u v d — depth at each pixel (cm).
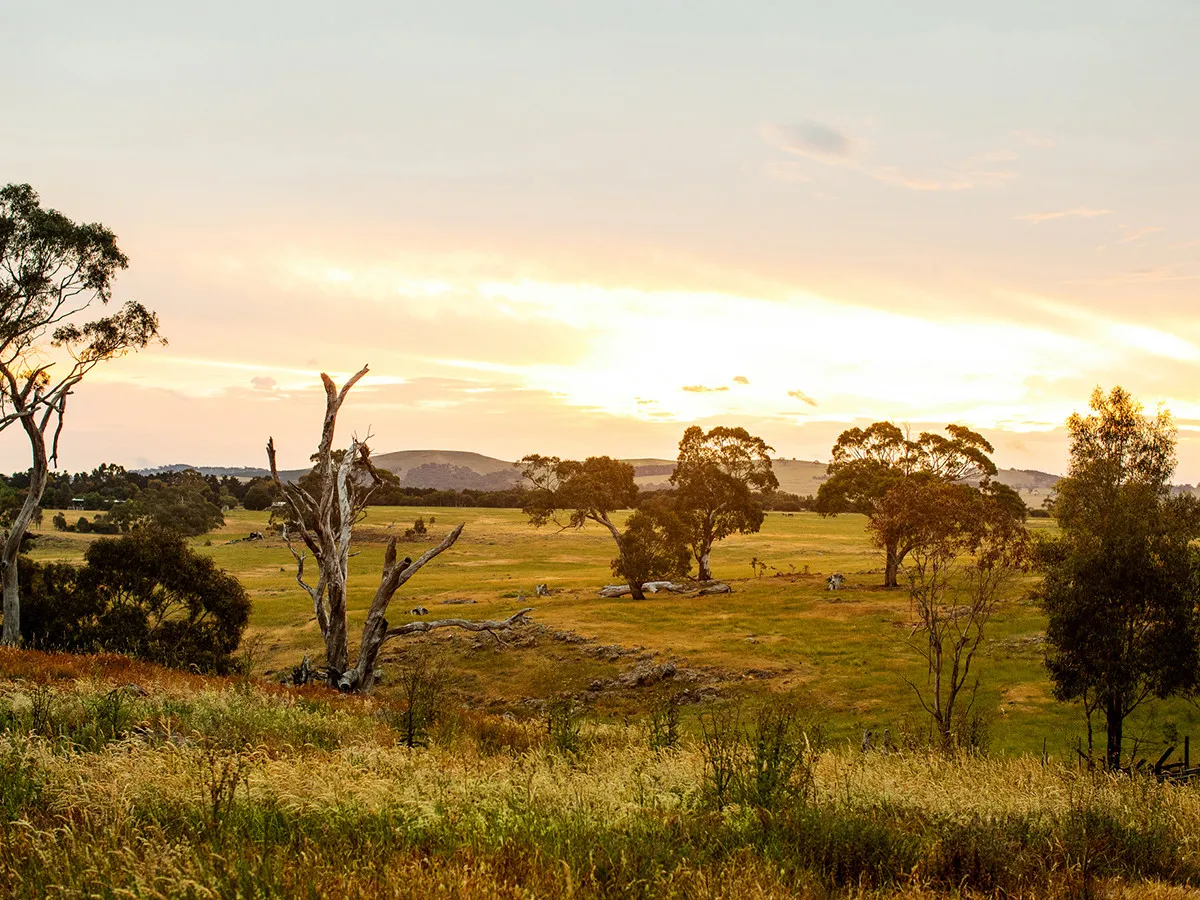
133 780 862
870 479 7188
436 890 597
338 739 1543
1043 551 2872
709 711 3659
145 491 16512
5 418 4106
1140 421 3353
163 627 4381
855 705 3697
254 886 568
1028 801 1138
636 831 804
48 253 4291
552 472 7931
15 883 596
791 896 672
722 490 8125
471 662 4994
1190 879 889
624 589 7444
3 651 2141
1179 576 2478
